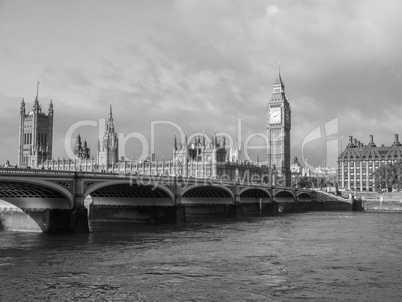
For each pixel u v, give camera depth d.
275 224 123.56
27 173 79.38
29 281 50.31
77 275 53.28
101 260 62.53
